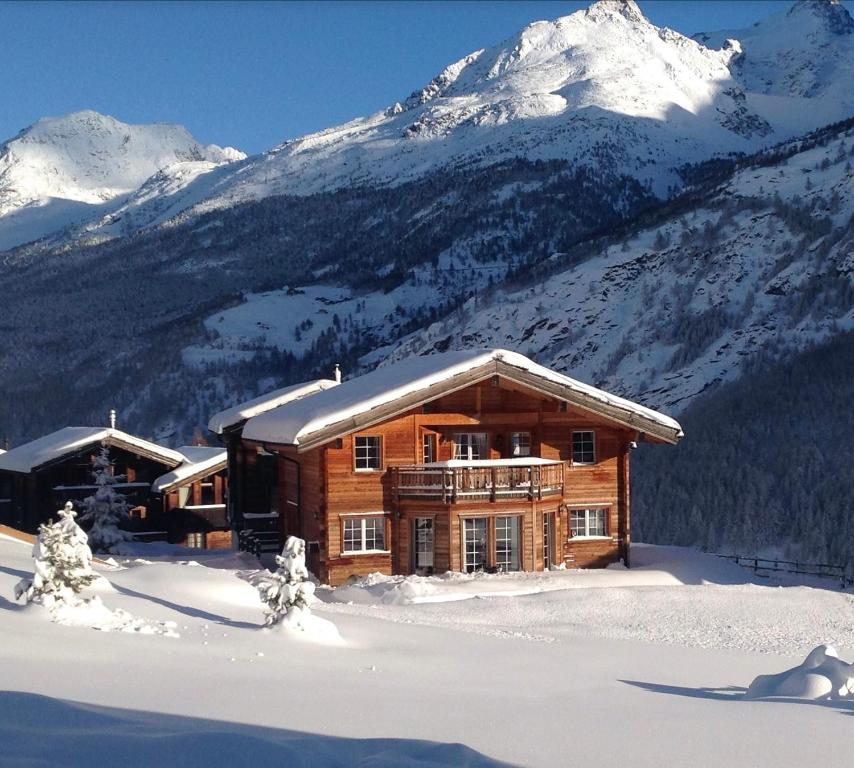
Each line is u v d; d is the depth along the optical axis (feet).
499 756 35.50
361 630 75.36
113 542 162.71
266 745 31.81
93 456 172.04
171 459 187.32
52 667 46.68
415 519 133.28
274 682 48.24
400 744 33.99
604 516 143.23
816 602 107.04
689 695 56.18
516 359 134.82
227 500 180.86
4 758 29.84
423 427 136.46
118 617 63.82
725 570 144.87
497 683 56.08
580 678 61.21
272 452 154.10
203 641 60.80
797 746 39.19
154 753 31.19
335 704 43.57
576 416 142.10
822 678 55.77
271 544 155.02
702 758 36.65
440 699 47.62
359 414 128.57
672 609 102.89
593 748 37.63
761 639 89.25
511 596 109.19
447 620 94.63
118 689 42.93
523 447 141.59
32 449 186.39
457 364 132.87
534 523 133.90
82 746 31.60
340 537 132.36
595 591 110.11
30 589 63.26
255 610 81.20
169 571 89.71
